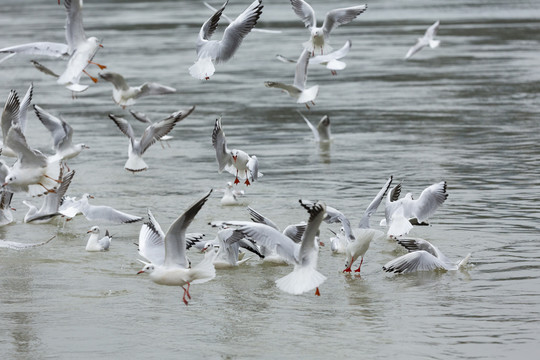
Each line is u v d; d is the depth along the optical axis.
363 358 11.59
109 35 61.06
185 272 11.99
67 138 20.95
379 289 14.50
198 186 22.55
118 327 13.02
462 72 42.59
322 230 18.52
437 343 12.05
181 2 90.69
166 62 47.09
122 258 16.62
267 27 65.00
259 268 15.98
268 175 23.62
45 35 55.59
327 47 19.27
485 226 18.00
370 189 21.73
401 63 46.34
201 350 12.04
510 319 12.87
